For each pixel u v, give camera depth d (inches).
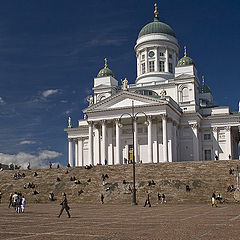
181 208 2047.2
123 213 1736.0
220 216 1489.9
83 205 2475.4
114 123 4234.7
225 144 4333.2
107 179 3048.7
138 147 4146.2
